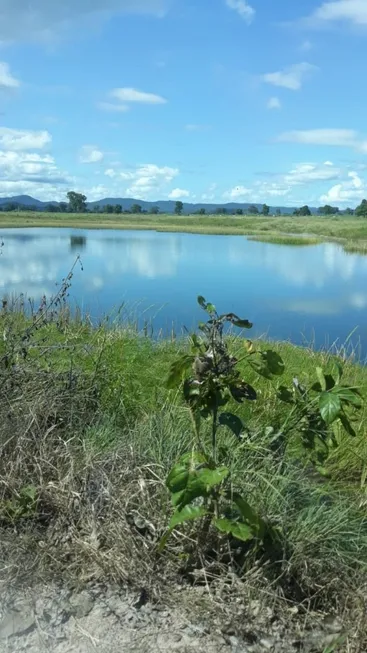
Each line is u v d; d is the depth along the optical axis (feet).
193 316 48.88
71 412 13.34
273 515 9.96
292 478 11.43
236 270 90.89
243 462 11.21
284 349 27.14
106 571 9.43
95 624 8.57
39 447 11.79
